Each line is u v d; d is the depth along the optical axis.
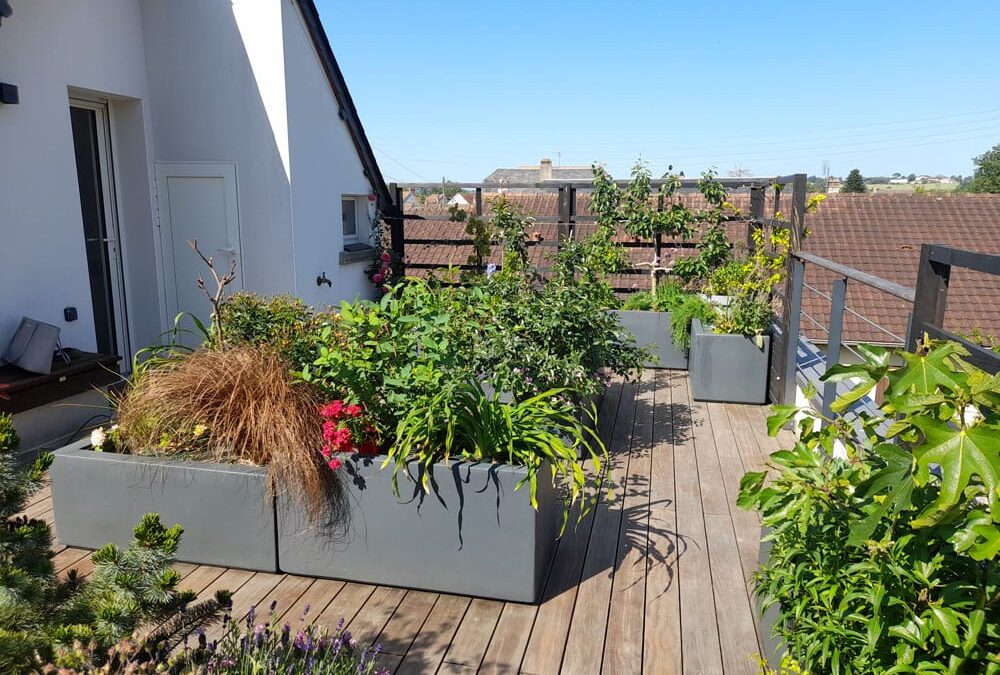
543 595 2.89
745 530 3.45
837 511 1.93
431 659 2.48
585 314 4.39
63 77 5.04
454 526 2.83
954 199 13.54
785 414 2.02
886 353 1.74
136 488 3.11
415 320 3.21
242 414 3.12
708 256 7.20
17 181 4.64
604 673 2.42
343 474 2.92
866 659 1.75
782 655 2.26
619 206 7.69
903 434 1.70
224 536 3.07
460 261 8.41
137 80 5.95
